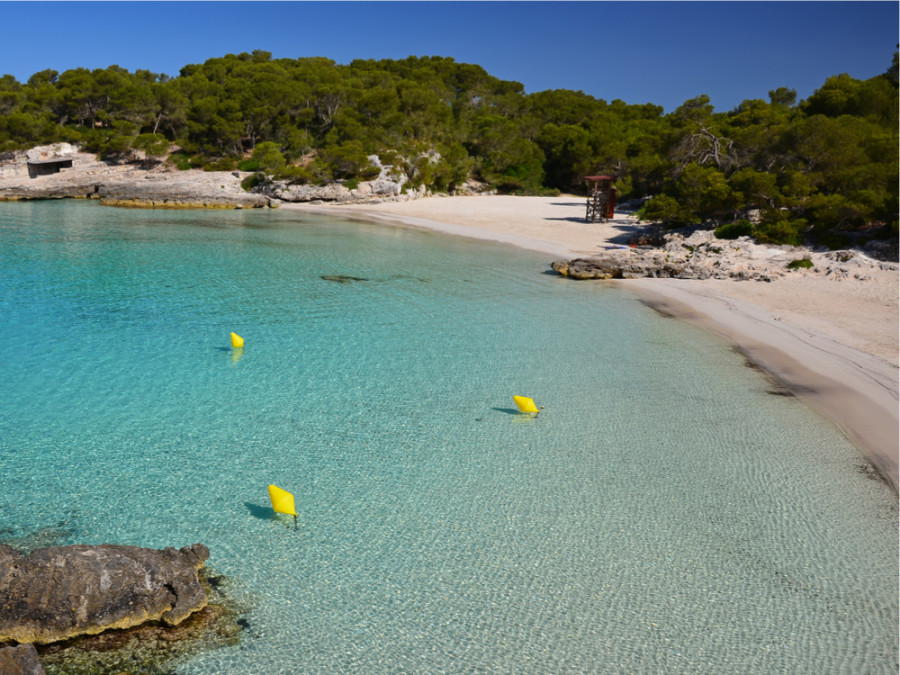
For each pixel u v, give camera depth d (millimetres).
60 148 76375
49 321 19391
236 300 22922
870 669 6785
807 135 36656
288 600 7559
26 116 76062
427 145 79250
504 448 11812
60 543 8461
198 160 75688
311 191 66500
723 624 7418
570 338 19125
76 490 9875
